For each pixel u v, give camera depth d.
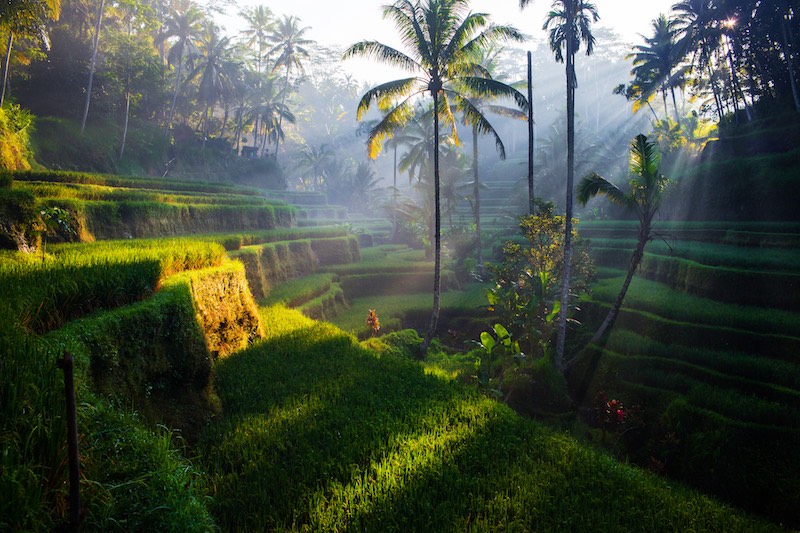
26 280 6.24
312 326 16.31
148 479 4.03
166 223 20.28
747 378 14.41
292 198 54.50
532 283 19.28
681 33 38.44
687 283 20.84
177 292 8.59
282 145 80.56
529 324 18.11
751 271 18.81
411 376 12.47
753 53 36.31
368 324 21.12
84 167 31.28
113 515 3.52
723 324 17.00
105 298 7.09
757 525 8.91
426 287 29.70
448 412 10.21
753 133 32.72
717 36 35.41
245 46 56.62
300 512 5.86
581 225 36.34
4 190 10.45
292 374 11.40
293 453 7.31
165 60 55.66
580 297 20.61
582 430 15.24
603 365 17.00
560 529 6.49
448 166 40.09
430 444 8.22
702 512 8.59
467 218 48.72
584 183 17.66
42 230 10.60
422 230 41.78
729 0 33.44
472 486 7.15
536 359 17.69
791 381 13.79
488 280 31.00
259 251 21.17
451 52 17.38
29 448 3.43
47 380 3.98
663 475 12.98
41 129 29.50
